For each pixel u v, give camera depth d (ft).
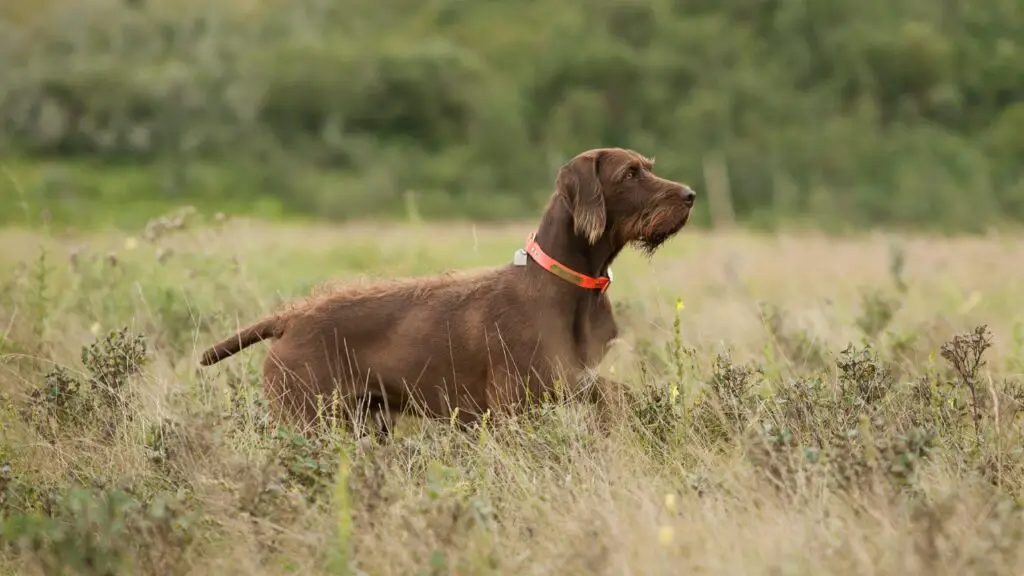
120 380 31.58
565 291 29.32
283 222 210.59
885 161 264.52
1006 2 335.67
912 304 48.83
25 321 40.22
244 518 23.08
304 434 28.71
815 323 39.58
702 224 226.17
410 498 24.45
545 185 273.75
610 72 303.48
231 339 31.65
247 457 26.63
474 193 266.16
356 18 371.97
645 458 26.53
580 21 328.70
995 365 34.63
